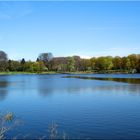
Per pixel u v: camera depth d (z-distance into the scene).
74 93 52.78
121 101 40.44
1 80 113.88
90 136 20.95
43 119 27.45
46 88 66.25
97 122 25.81
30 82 95.50
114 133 21.77
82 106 35.81
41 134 21.59
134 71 193.75
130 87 66.31
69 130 22.83
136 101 40.31
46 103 39.22
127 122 25.72
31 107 35.62
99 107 34.88
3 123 25.41
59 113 30.83
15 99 44.53
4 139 20.25
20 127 23.86
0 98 46.03
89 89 61.56
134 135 21.12
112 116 28.72
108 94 50.41
